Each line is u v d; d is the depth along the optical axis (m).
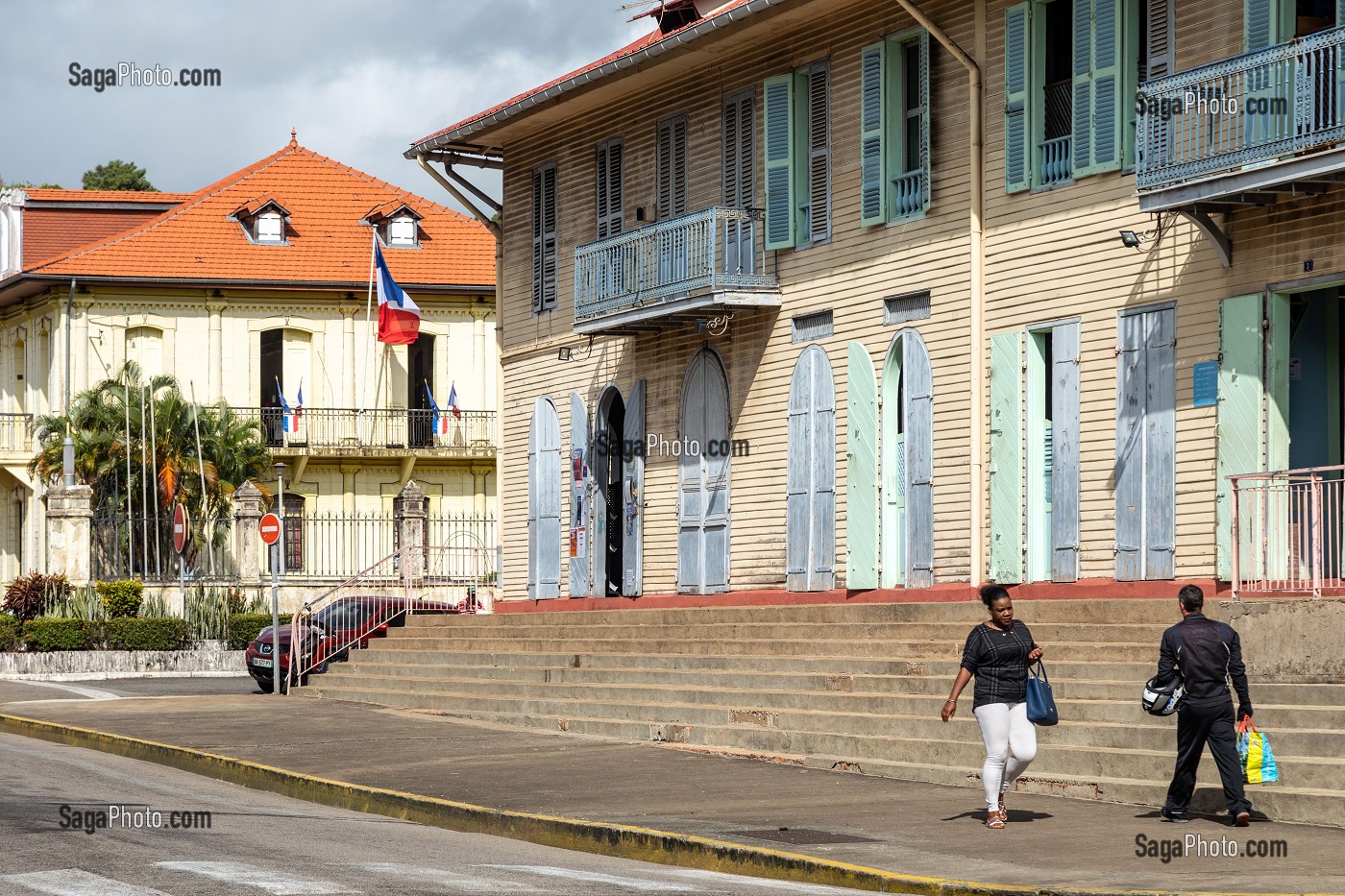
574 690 22.34
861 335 23.17
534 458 30.00
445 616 28.81
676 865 12.85
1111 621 18.64
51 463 44.03
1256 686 15.02
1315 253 17.64
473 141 30.75
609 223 28.28
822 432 23.70
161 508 43.78
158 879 10.87
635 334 27.59
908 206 22.59
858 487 23.00
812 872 11.95
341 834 13.84
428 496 50.31
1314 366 18.47
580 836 13.92
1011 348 20.88
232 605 38.38
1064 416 20.20
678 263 25.42
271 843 12.94
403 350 50.97
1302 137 17.05
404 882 10.93
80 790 16.31
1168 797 13.48
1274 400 17.98
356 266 50.31
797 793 15.65
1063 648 17.80
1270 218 18.11
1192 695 13.18
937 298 21.94
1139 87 18.69
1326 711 14.16
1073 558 20.00
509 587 30.86
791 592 24.14
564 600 29.17
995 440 21.03
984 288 21.36
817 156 24.11
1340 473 18.33
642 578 27.27
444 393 51.03
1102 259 19.88
